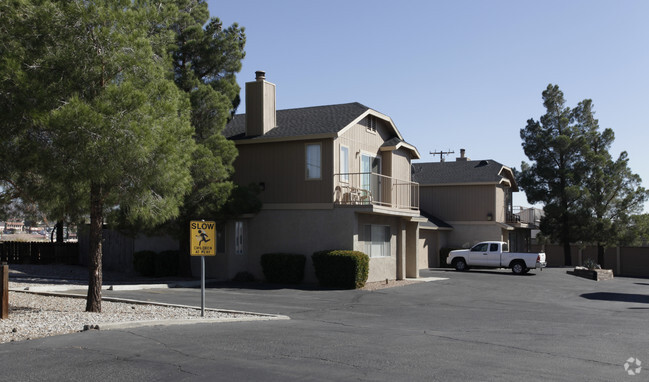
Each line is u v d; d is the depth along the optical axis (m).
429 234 39.00
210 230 12.97
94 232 13.16
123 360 7.97
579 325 13.59
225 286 21.94
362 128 25.95
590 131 47.25
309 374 7.50
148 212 12.70
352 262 21.69
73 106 10.77
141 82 12.19
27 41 11.34
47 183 12.11
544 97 47.94
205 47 23.19
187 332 10.58
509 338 11.24
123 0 12.10
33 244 31.67
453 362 8.57
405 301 18.61
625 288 26.00
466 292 22.11
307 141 24.00
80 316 12.04
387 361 8.48
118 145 10.84
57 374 7.19
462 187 41.22
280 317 13.86
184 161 13.07
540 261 33.34
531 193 47.09
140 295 18.05
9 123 11.11
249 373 7.46
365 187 25.98
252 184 24.12
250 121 25.44
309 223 23.70
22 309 13.66
